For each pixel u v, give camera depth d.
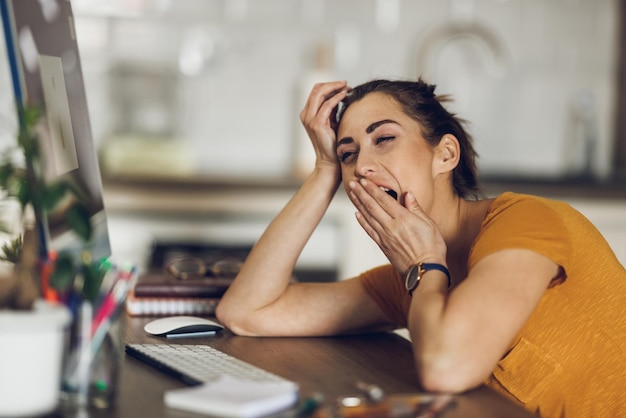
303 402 1.03
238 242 3.05
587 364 1.40
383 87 1.51
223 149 3.65
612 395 1.40
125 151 3.36
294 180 3.10
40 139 1.11
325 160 1.62
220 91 3.64
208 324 1.53
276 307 1.55
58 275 0.95
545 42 3.78
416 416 0.98
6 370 0.91
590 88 3.79
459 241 1.53
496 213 1.35
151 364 1.23
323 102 1.64
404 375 1.23
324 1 3.66
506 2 3.75
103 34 3.54
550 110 3.80
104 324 0.99
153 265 2.96
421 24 3.71
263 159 3.67
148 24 3.57
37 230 1.05
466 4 3.73
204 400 0.98
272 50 3.65
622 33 3.78
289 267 1.58
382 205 1.40
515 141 3.79
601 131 3.80
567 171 3.81
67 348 0.98
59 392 0.97
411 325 1.23
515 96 3.77
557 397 1.40
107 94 3.56
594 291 1.40
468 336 1.15
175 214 3.02
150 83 3.58
